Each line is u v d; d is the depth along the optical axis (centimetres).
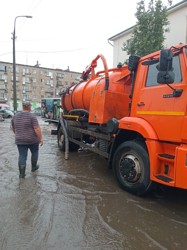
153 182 497
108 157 620
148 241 364
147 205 486
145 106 507
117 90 652
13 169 692
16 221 407
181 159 424
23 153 621
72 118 866
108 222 416
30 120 612
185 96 431
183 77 441
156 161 471
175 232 391
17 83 7525
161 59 434
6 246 341
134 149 524
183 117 430
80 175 660
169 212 459
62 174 664
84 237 368
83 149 988
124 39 2341
